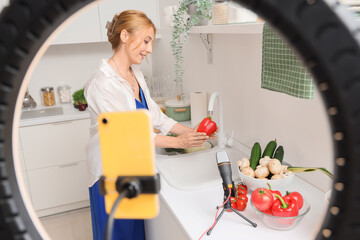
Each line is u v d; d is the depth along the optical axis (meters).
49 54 3.05
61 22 0.23
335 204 0.24
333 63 0.21
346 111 0.21
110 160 0.31
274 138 1.56
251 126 1.75
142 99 1.82
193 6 1.83
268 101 1.56
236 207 1.17
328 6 0.20
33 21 0.22
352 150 0.21
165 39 2.79
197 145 1.59
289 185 1.34
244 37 1.66
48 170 2.68
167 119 1.92
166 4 2.59
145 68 3.33
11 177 0.25
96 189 1.67
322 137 1.25
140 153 0.30
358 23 0.21
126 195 0.29
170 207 1.23
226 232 1.05
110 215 0.27
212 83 2.10
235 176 1.48
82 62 3.16
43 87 3.09
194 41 2.25
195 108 2.17
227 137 1.93
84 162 2.75
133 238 1.82
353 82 0.21
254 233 1.04
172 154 1.93
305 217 1.12
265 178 1.26
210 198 1.29
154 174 0.30
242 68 1.73
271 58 1.17
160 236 1.50
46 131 2.59
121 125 0.30
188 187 1.37
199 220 1.13
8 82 0.23
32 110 2.85
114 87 1.54
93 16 2.70
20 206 0.26
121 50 1.62
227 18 1.58
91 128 1.63
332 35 0.20
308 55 0.22
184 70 2.51
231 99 1.90
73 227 2.62
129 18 1.52
